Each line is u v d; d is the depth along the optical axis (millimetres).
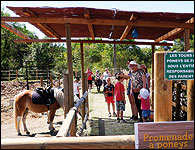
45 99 5035
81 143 1624
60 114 7461
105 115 6012
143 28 4461
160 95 1904
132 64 4562
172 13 2967
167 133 1728
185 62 1877
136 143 1689
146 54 30797
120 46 27250
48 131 5293
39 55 26062
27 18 2990
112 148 1651
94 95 10531
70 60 3211
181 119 3576
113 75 19578
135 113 5254
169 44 5953
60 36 5547
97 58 30531
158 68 1891
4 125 6285
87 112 5609
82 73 5734
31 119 6871
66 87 3299
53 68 25469
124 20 3049
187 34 3285
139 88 4559
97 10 2861
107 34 5410
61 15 3059
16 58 30266
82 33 5348
